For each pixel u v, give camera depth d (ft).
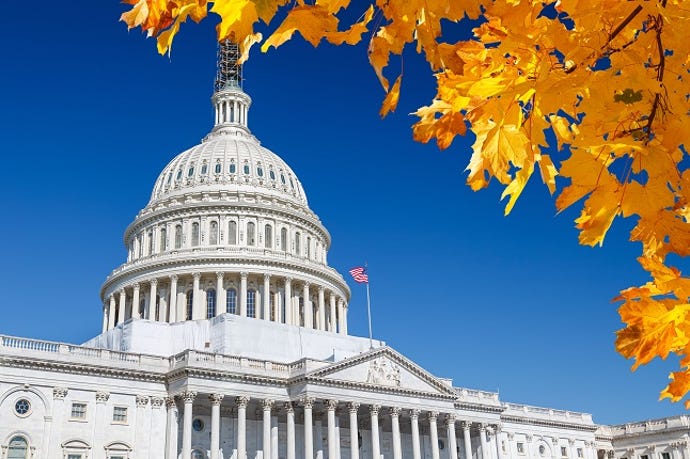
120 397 242.17
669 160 12.35
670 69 12.37
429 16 12.59
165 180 406.82
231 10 12.41
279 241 381.60
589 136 12.87
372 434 267.39
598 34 12.50
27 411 224.33
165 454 241.76
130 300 364.79
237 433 258.16
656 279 13.51
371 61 13.05
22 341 231.71
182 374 244.63
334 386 261.03
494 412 323.37
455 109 13.76
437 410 288.51
